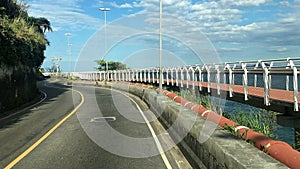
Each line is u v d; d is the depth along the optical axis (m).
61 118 15.41
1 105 19.11
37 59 50.62
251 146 4.86
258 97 15.18
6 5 26.75
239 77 32.19
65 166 6.98
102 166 6.94
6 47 20.23
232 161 4.27
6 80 20.88
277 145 4.53
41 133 11.31
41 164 7.19
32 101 27.00
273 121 13.39
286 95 15.01
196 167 6.37
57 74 112.81
